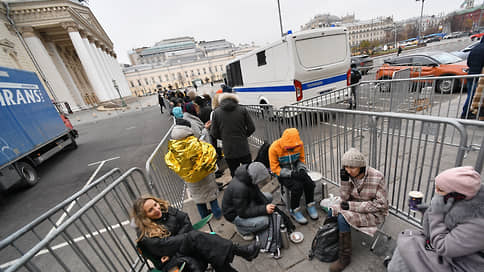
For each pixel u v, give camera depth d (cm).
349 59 616
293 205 242
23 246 324
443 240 120
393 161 336
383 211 181
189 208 326
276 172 253
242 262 211
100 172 590
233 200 215
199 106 480
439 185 119
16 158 505
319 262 194
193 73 8450
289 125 342
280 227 210
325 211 253
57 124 775
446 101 562
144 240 174
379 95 508
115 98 3459
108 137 1087
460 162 151
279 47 580
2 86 520
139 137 955
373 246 191
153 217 185
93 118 2206
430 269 130
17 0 2470
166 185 305
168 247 173
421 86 423
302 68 554
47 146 697
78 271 255
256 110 434
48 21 2692
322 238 186
